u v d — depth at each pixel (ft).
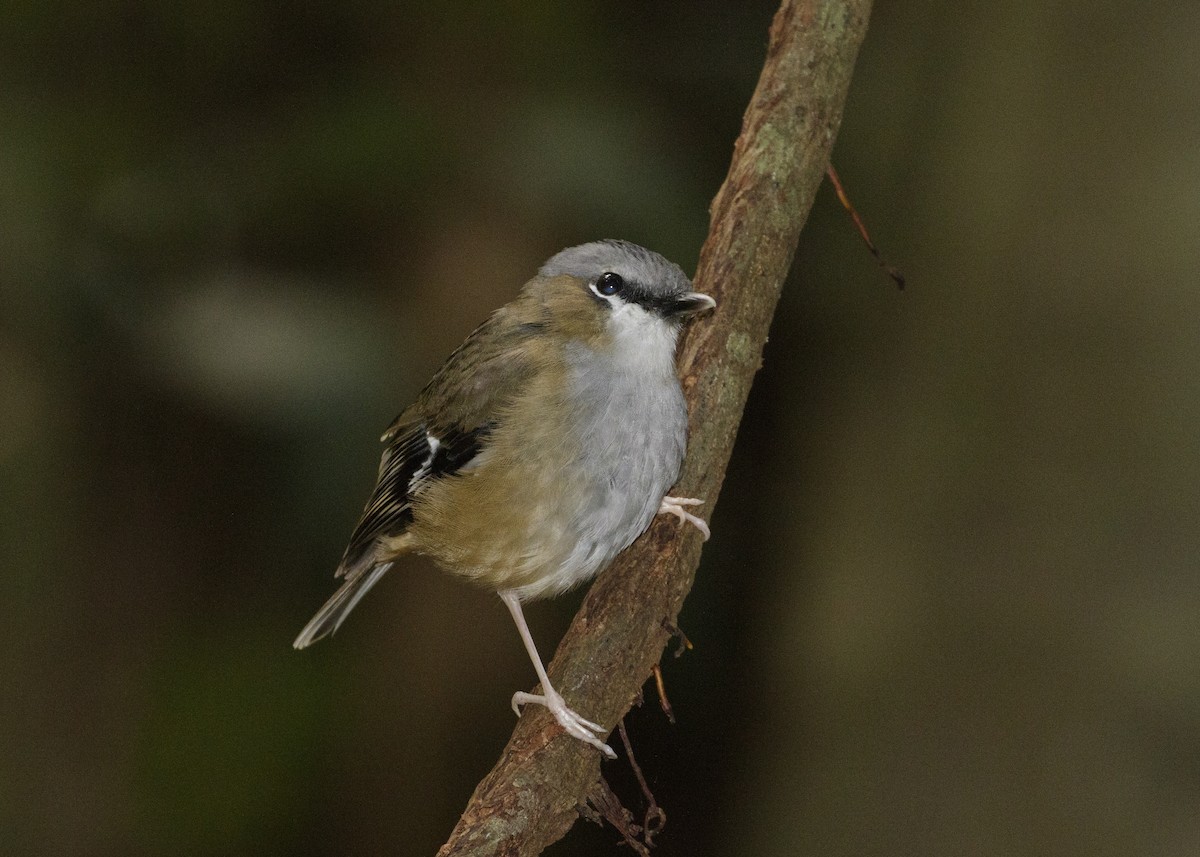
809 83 27.27
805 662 31.07
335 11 36.29
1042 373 27.81
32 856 39.52
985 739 27.50
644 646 24.06
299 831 40.24
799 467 40.81
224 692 41.93
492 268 37.32
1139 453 26.53
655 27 38.52
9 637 41.81
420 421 28.30
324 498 34.68
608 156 34.63
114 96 37.01
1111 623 26.37
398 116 35.14
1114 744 26.27
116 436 42.80
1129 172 27.27
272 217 36.70
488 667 39.96
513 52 35.70
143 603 43.24
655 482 26.12
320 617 30.27
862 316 34.68
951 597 28.19
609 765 42.93
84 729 41.52
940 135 31.04
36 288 35.65
